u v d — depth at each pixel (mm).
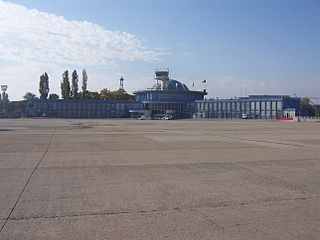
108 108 149000
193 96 159250
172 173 13516
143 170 14188
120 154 19484
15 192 10297
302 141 28438
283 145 24969
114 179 12305
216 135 35844
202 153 20000
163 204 9062
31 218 7875
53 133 37719
